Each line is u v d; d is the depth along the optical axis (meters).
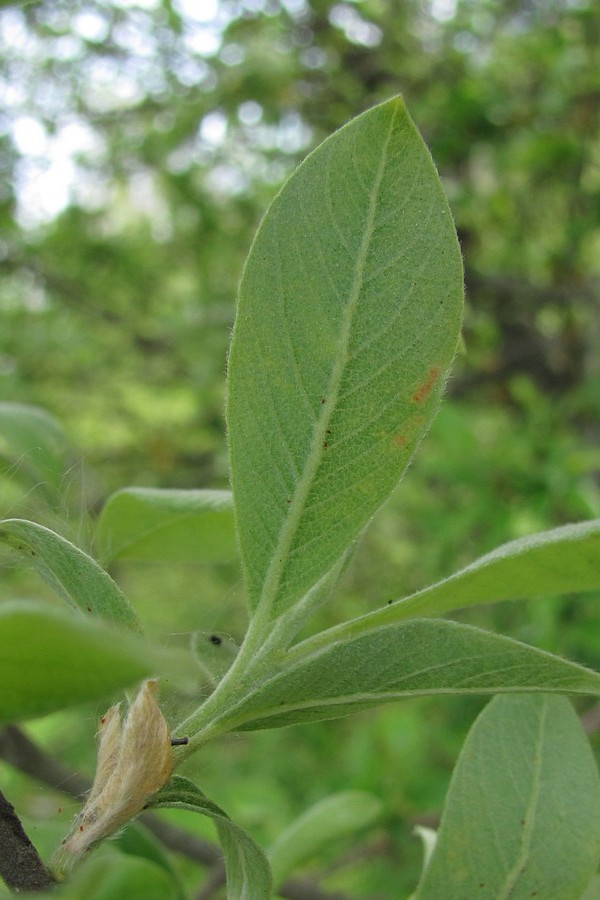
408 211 0.19
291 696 0.19
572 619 0.57
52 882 0.19
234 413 0.20
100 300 1.40
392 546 1.10
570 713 0.24
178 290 1.47
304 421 0.20
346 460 0.20
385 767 0.56
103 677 0.15
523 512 0.68
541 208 1.00
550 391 1.07
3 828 0.19
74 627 0.13
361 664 0.19
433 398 0.19
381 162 0.19
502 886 0.23
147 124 1.21
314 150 0.20
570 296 0.99
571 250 0.98
